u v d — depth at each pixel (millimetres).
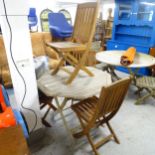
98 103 1209
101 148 1591
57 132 1807
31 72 1464
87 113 1484
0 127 993
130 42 3625
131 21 3438
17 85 1435
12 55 1309
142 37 3443
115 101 1379
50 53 3131
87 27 1387
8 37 1242
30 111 1615
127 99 2559
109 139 1666
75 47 1334
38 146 1605
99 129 1867
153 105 2389
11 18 1206
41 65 1816
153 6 3014
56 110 1852
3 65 2627
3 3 1141
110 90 1169
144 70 3193
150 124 1955
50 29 3416
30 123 1667
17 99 1499
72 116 2096
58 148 1591
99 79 1627
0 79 2521
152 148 1597
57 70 1726
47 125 1893
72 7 4715
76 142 1672
